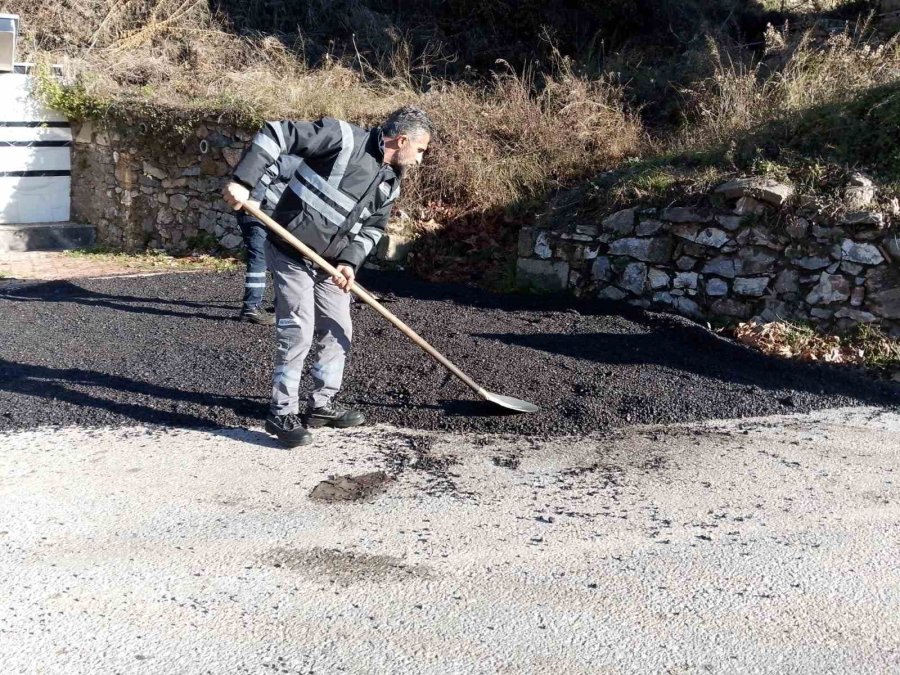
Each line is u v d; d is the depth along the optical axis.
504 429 5.19
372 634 3.17
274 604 3.36
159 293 8.35
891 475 4.64
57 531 3.90
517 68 12.95
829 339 6.73
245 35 13.76
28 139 11.72
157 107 10.86
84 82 11.71
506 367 6.11
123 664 2.99
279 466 4.63
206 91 11.44
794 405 5.68
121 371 6.02
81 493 4.27
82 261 10.53
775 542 3.88
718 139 8.36
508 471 4.62
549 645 3.12
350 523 4.02
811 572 3.63
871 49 9.77
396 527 3.98
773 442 5.08
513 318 7.30
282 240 4.73
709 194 7.27
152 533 3.89
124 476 4.48
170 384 5.78
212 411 5.34
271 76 12.04
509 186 9.35
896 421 5.48
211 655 3.04
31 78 11.65
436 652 3.07
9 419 5.18
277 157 4.44
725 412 5.52
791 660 3.05
